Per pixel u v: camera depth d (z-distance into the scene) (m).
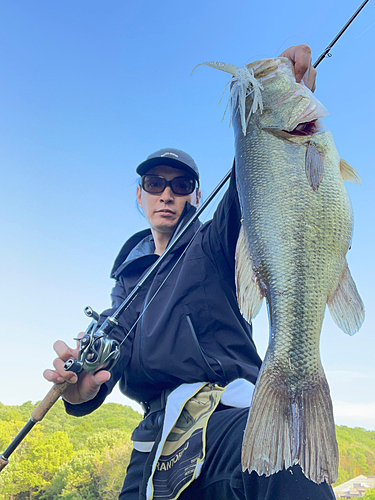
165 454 1.95
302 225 1.56
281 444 1.35
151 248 3.00
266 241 1.60
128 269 2.78
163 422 2.10
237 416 1.76
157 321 2.32
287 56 1.80
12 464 55.03
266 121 1.66
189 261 2.31
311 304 1.53
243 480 1.49
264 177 1.63
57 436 59.16
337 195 1.57
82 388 2.15
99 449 56.66
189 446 1.84
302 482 1.35
